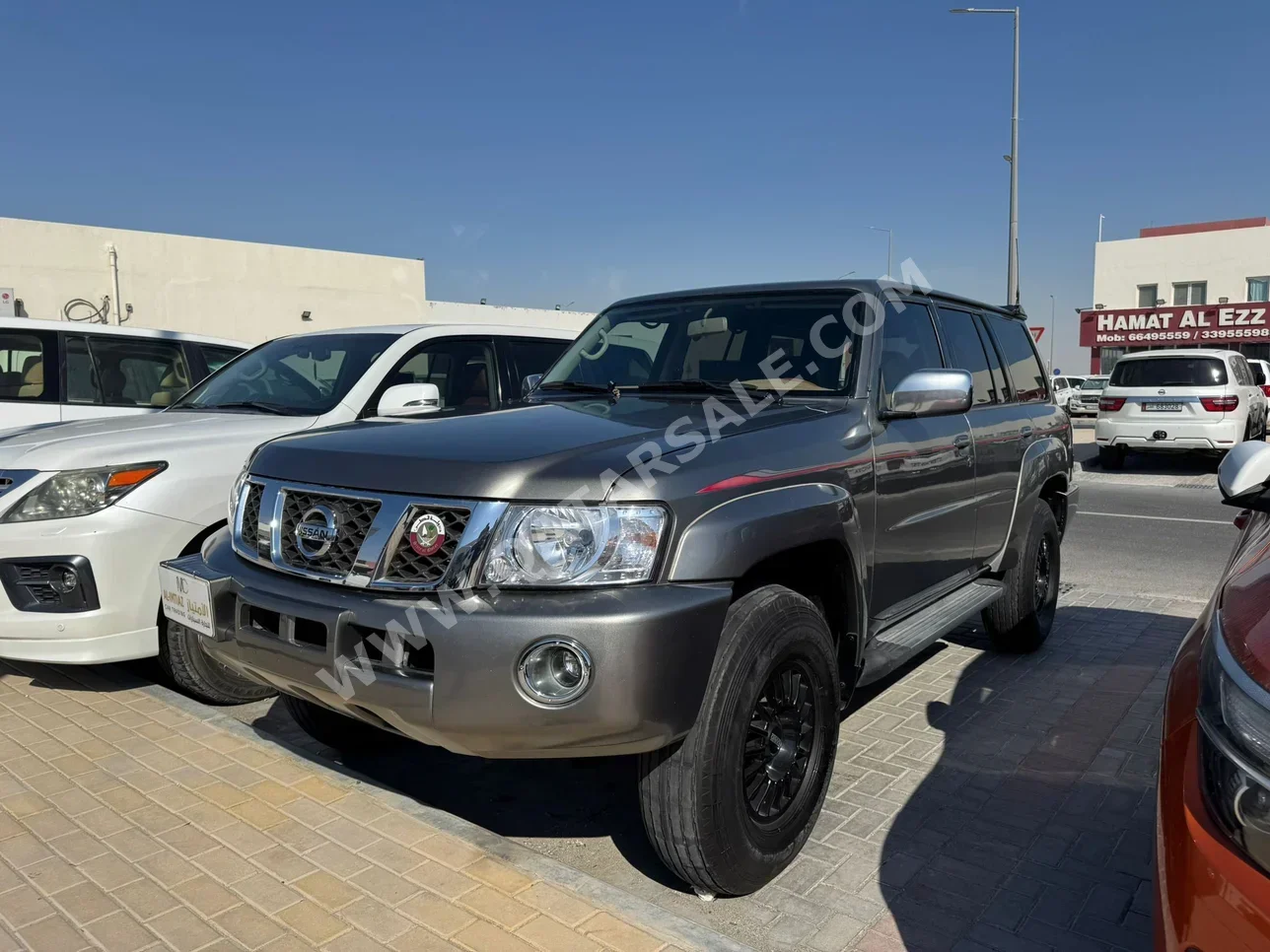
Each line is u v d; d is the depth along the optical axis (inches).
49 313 840.9
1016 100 751.1
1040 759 148.9
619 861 119.0
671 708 92.8
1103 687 183.8
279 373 208.1
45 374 261.0
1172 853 64.9
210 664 161.0
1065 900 108.7
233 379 213.2
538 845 123.9
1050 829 125.8
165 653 160.4
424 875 108.2
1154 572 299.7
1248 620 69.6
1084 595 264.1
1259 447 95.8
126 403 273.0
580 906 101.8
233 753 141.8
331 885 106.3
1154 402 560.4
